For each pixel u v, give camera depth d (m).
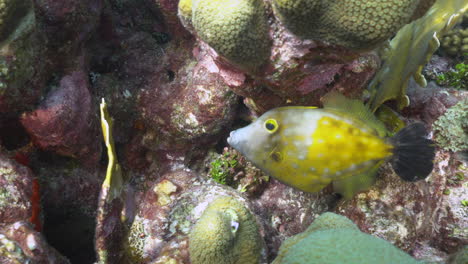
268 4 0.66
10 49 0.72
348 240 0.65
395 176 0.90
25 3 0.72
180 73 1.01
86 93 0.90
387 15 0.60
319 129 0.66
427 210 0.93
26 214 0.75
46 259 0.72
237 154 1.04
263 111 0.87
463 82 1.07
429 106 1.03
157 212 0.92
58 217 0.96
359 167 0.67
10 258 0.67
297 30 0.66
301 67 0.71
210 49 0.74
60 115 0.83
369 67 0.78
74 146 0.88
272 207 1.02
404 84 0.95
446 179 0.98
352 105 0.66
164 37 1.10
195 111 0.96
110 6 1.04
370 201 0.89
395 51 0.89
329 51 0.69
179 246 0.82
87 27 0.90
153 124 1.03
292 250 0.68
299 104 0.81
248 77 0.77
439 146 1.01
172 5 0.94
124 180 1.08
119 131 1.06
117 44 1.06
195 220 0.89
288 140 0.67
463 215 0.93
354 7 0.61
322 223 0.76
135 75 1.05
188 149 1.06
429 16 0.92
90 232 1.00
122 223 0.90
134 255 0.89
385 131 0.67
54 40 0.84
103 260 0.86
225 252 0.75
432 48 0.89
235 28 0.65
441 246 0.94
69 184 0.95
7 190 0.74
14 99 0.77
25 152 0.87
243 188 1.03
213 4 0.65
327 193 0.96
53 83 0.86
